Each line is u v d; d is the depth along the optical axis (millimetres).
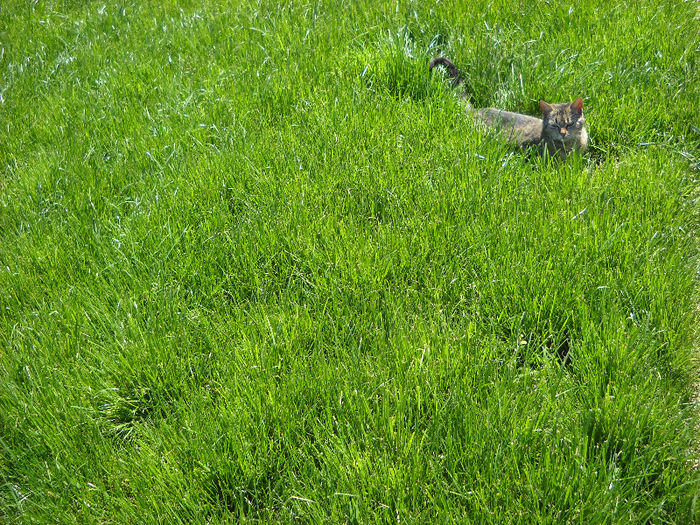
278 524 2387
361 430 2639
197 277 3529
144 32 6691
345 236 3590
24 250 3834
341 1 6660
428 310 3186
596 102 4699
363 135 4461
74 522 2461
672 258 3277
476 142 4289
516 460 2436
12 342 3234
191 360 3062
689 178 3971
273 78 5270
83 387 2959
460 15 5898
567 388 2766
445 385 2805
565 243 3387
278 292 3475
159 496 2516
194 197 4070
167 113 5117
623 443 2449
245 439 2660
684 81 4703
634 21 5523
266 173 4254
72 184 4398
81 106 5395
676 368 2832
